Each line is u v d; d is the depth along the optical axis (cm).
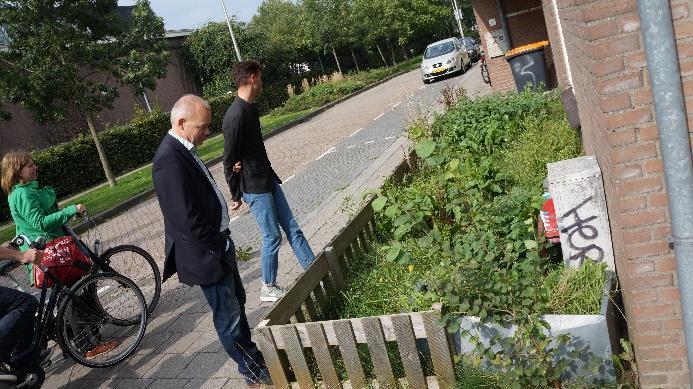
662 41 229
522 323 305
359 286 446
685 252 249
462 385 319
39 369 419
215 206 370
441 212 512
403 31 4291
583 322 305
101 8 1405
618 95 250
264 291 505
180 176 347
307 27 3659
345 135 1530
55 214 466
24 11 1257
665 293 272
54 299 442
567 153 610
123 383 432
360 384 341
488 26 1298
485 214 450
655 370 288
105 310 489
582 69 329
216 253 358
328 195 882
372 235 538
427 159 561
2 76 1277
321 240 652
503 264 384
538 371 295
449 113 880
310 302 405
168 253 367
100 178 1795
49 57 1292
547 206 394
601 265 348
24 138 2156
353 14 3875
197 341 471
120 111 2633
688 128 242
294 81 3544
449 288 323
